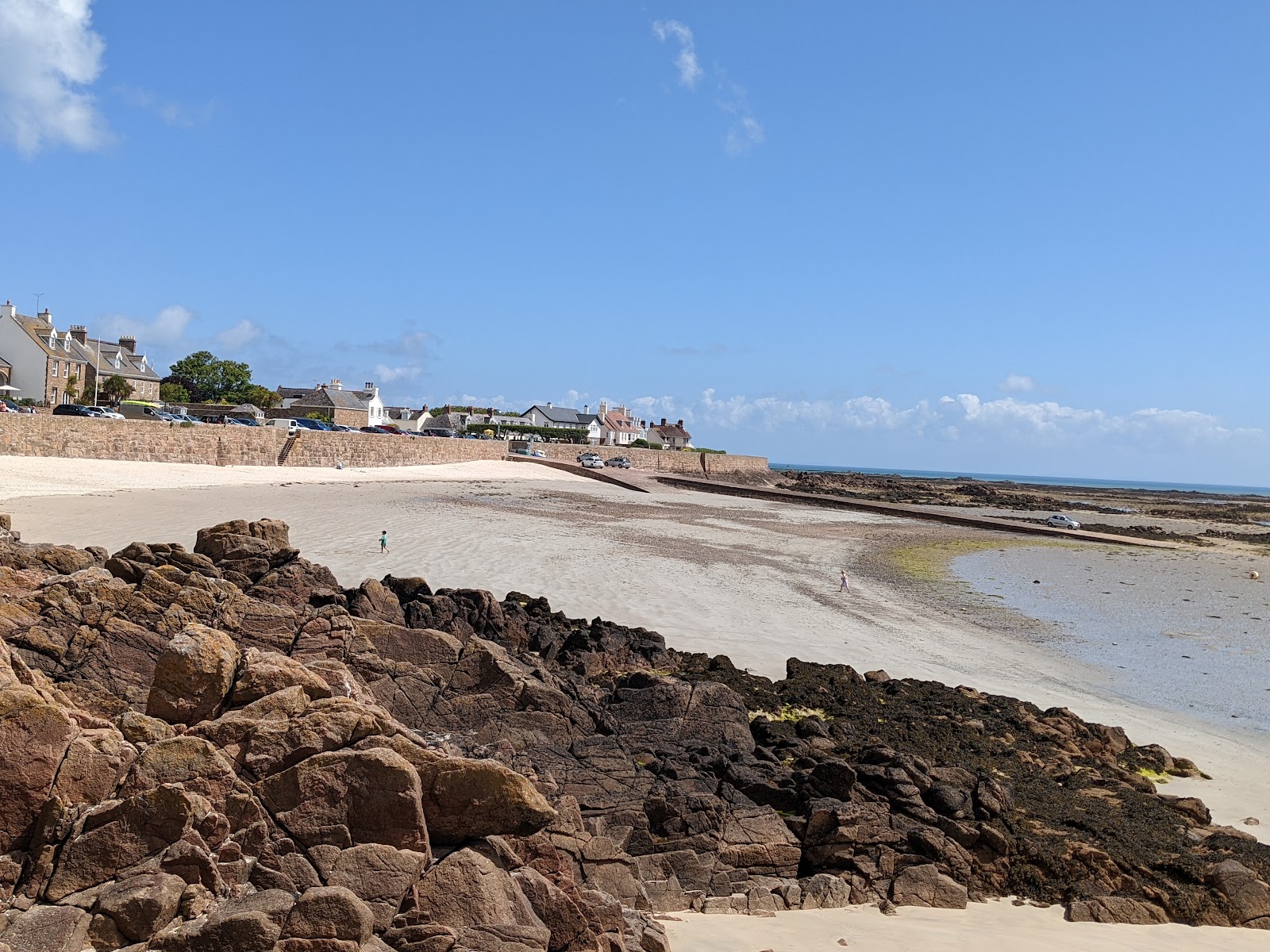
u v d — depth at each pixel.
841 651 25.80
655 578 34.72
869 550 53.00
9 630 9.98
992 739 17.70
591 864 9.98
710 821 11.82
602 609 27.97
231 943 6.44
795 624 28.91
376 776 7.69
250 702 8.52
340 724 8.15
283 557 15.07
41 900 6.65
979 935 10.45
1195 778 17.86
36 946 6.21
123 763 7.34
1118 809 14.66
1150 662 28.78
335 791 7.64
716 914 10.50
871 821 12.27
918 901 11.58
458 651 13.21
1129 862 12.59
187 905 6.69
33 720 7.00
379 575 29.72
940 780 14.09
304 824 7.52
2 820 6.77
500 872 7.74
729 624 27.95
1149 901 11.95
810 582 38.59
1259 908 11.93
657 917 10.02
